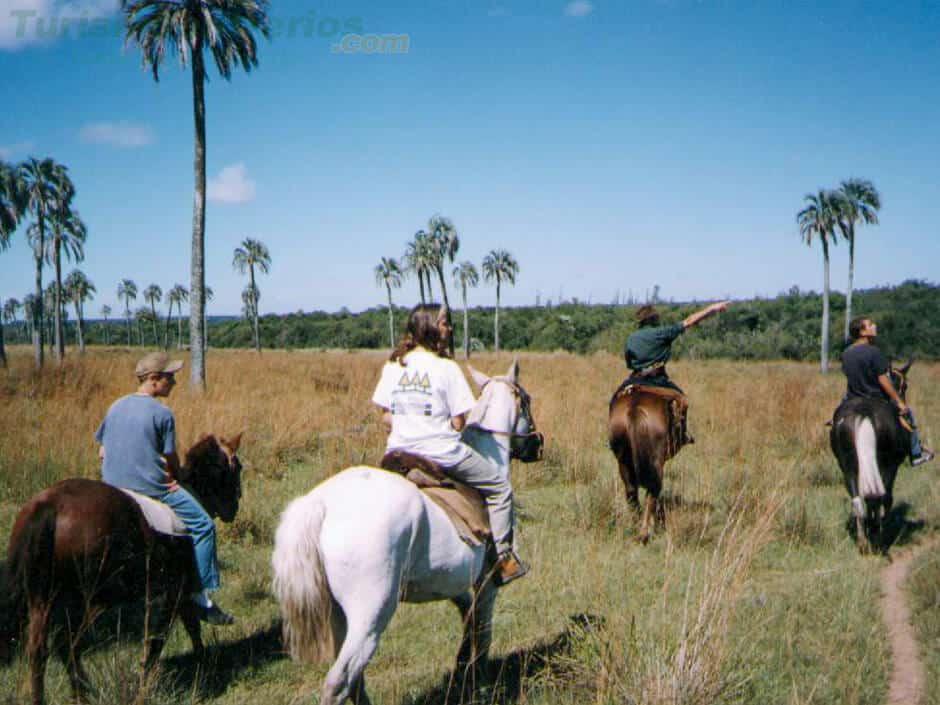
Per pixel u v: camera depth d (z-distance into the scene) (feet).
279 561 10.68
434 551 12.01
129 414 14.49
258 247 250.78
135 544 12.89
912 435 24.02
